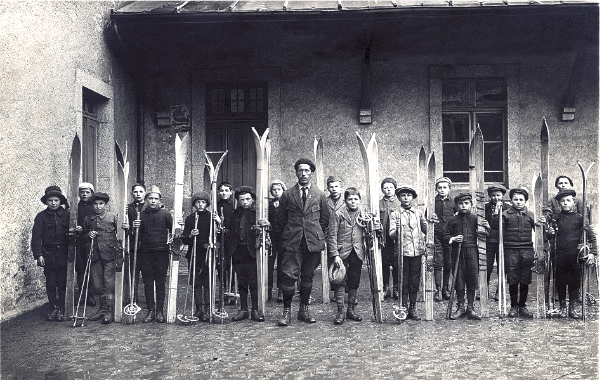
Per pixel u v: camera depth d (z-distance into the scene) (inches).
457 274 247.1
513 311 250.2
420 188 251.9
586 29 380.2
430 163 248.5
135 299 254.7
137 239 246.2
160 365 180.7
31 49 275.7
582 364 176.4
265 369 175.5
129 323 243.4
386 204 283.9
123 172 248.7
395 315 239.5
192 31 389.4
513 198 248.5
